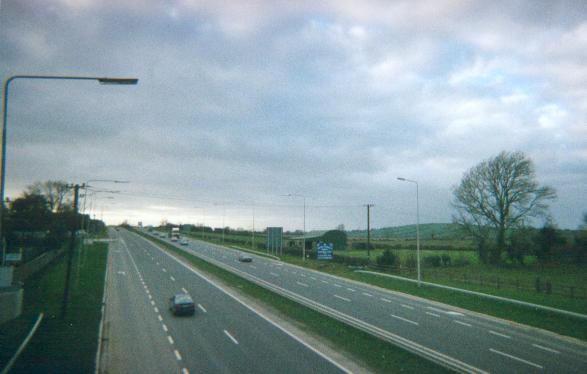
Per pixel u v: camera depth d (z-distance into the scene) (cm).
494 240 6481
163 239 13162
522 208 6256
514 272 5772
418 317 3044
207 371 1797
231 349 2156
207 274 5688
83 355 1947
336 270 6275
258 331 2572
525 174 6241
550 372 1805
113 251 8656
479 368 1852
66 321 2709
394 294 4241
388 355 2041
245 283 4741
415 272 5744
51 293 3806
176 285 4656
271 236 8969
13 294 2739
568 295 3756
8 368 1728
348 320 2895
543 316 3011
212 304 3534
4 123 1648
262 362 1930
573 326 2719
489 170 6444
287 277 5525
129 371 1800
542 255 6425
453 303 3638
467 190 6619
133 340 2344
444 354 2081
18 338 2228
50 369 1734
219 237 14625
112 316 3020
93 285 4400
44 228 8275
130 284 4656
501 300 3572
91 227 14075
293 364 1898
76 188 3161
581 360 2003
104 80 1761
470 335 2495
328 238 9319
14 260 5016
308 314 3041
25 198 8375
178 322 2833
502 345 2269
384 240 13038
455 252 8200
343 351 2130
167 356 2028
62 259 6700
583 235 6353
